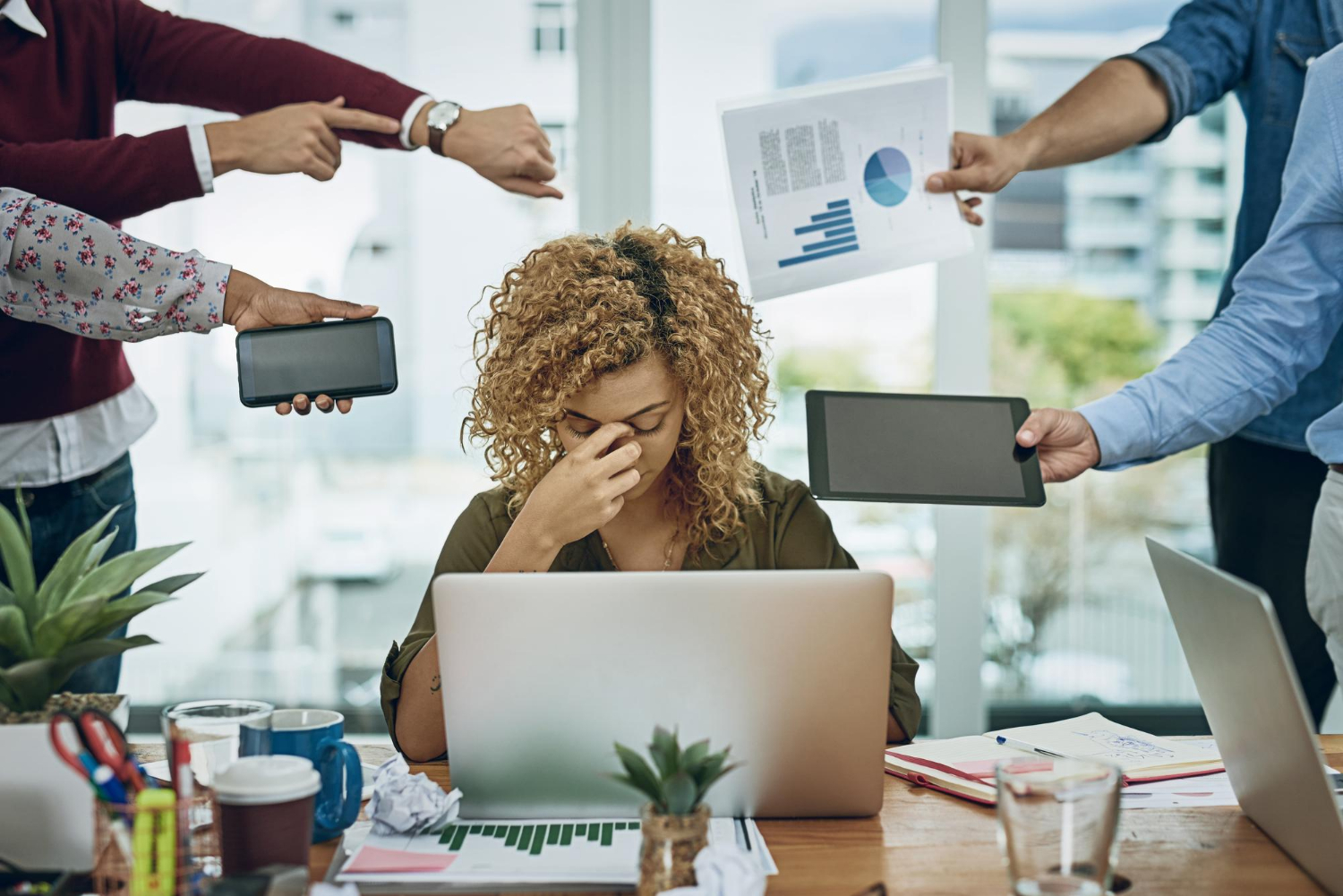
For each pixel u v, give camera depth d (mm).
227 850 958
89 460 1941
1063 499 2869
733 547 1580
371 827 1142
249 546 2809
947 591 2873
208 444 2773
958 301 2828
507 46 2836
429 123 1738
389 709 1400
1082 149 2045
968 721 2895
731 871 911
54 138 1835
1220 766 1325
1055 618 2896
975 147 1907
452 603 1092
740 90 2883
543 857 1061
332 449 2814
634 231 1557
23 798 985
